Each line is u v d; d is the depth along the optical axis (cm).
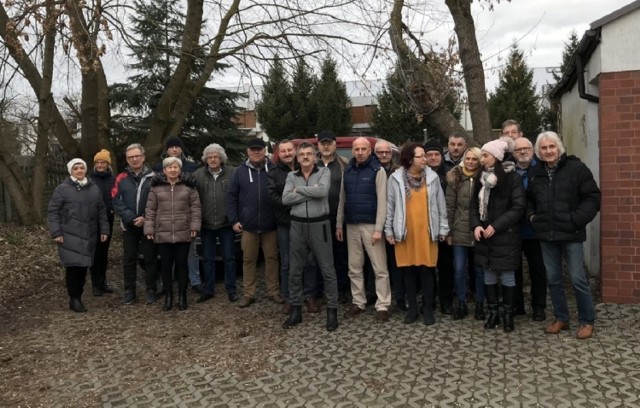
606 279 561
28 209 1063
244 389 404
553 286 491
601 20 546
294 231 532
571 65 729
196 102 1691
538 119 2777
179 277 615
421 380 407
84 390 412
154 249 646
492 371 418
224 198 637
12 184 1049
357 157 550
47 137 1092
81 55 802
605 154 556
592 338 475
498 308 522
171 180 611
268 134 2547
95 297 685
